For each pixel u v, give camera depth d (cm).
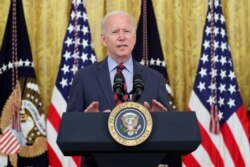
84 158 345
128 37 407
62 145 278
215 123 742
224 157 746
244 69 795
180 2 796
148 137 279
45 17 771
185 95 787
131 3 789
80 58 753
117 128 277
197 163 737
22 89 732
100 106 389
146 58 759
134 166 283
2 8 761
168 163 744
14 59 739
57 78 741
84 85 399
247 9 801
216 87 761
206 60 767
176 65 788
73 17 764
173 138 280
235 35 797
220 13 784
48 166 723
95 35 779
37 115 730
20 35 748
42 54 767
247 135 749
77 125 281
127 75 411
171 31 791
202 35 793
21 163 718
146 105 331
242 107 755
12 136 711
